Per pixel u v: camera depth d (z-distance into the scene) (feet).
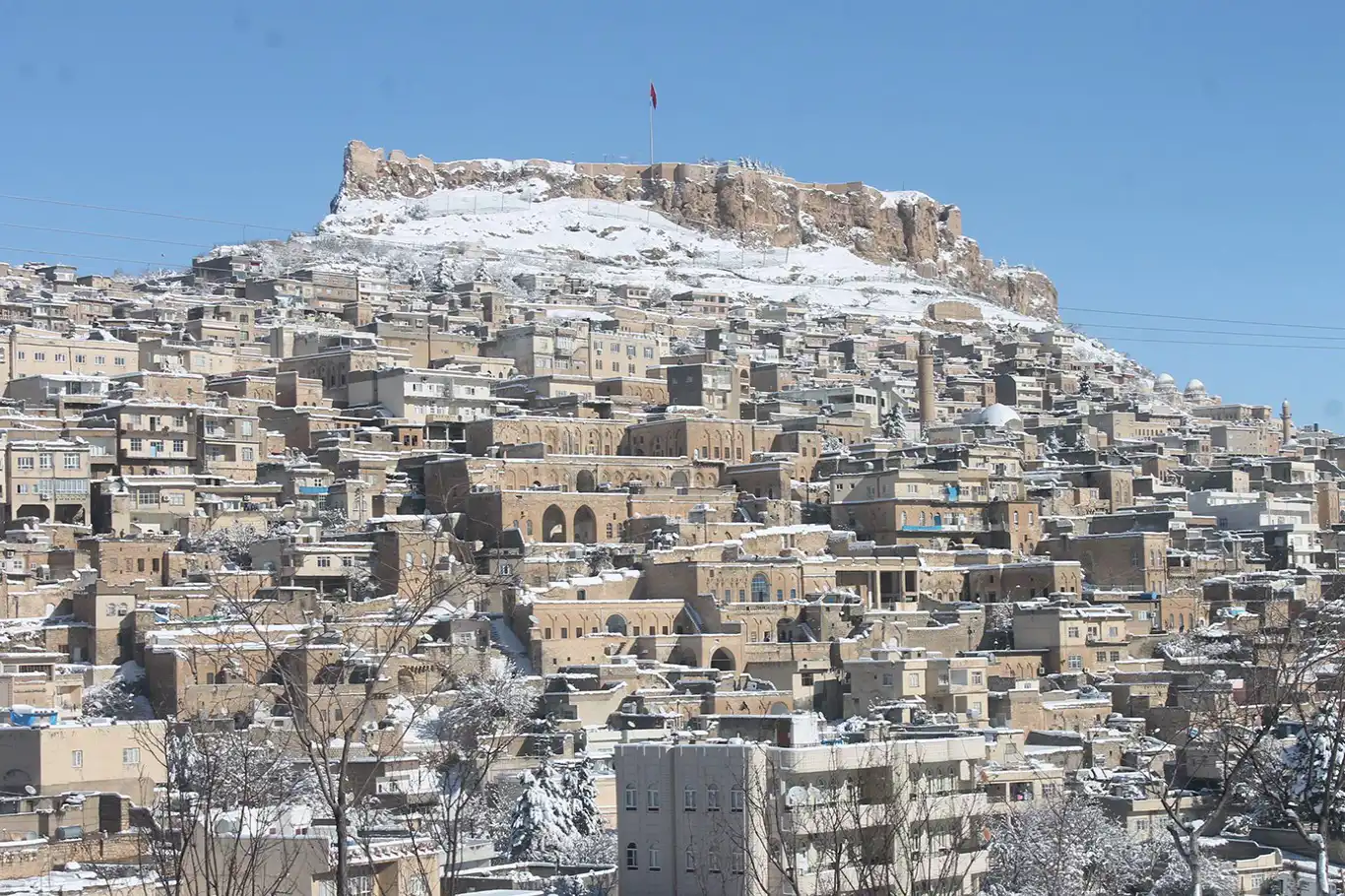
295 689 368.68
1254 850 620.90
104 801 613.93
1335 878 572.10
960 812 529.45
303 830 458.50
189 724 541.75
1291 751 562.25
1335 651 480.64
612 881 526.98
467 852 570.46
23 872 541.75
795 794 483.92
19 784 639.76
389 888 447.83
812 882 472.85
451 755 555.69
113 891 435.53
